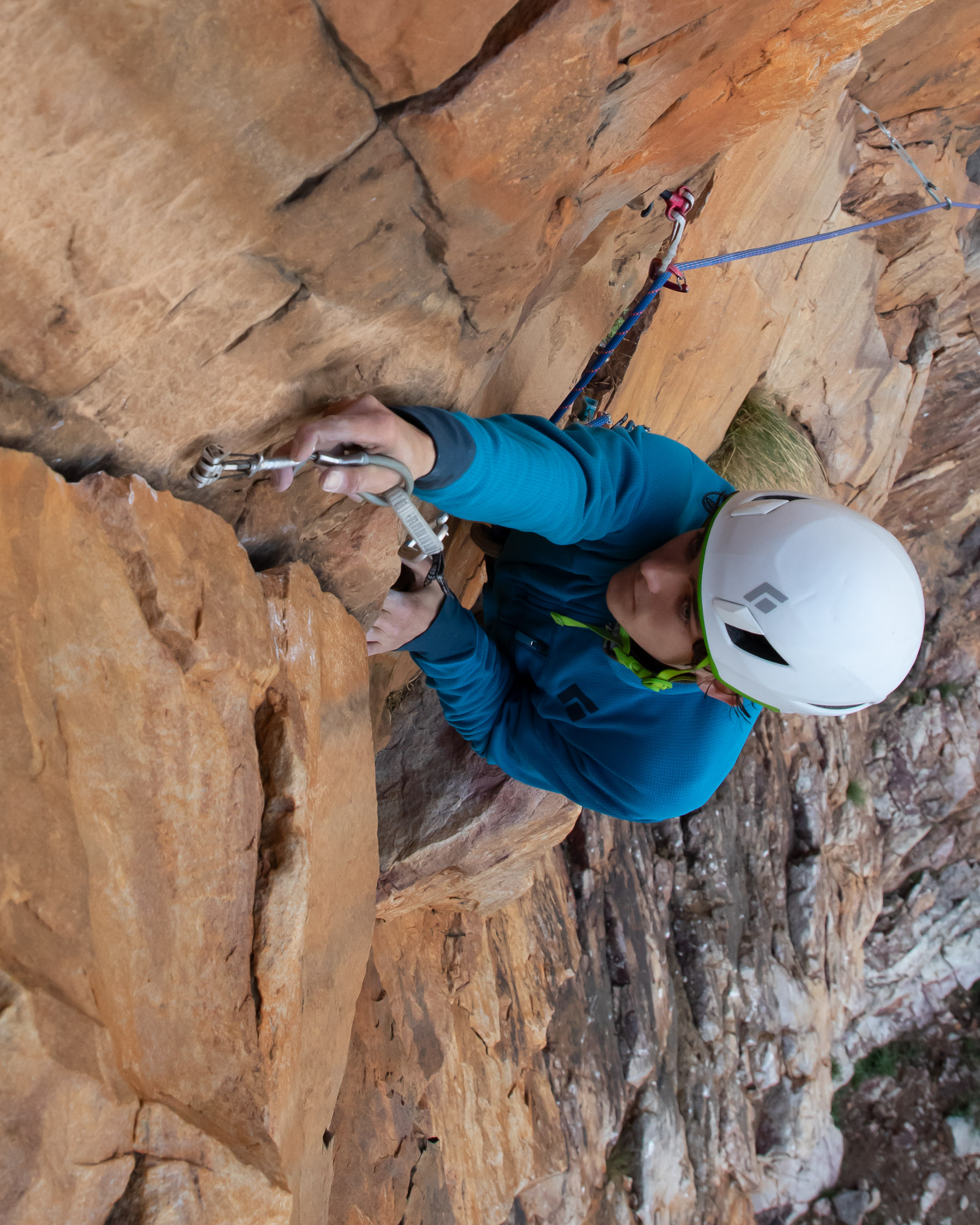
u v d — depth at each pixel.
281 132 0.77
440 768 2.51
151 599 0.99
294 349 1.02
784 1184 7.66
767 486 4.63
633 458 1.60
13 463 0.84
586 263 2.12
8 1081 0.71
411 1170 2.73
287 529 1.31
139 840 0.95
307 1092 1.35
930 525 8.66
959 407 6.92
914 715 9.42
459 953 3.41
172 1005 0.97
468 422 1.22
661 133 1.38
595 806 1.85
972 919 9.50
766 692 1.54
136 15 0.63
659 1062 5.64
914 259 5.09
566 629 1.74
